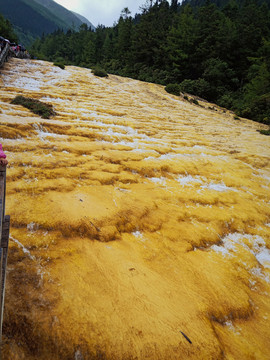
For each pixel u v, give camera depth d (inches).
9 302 98.4
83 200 188.2
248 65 1608.0
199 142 468.1
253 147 500.4
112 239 159.0
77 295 110.6
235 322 127.3
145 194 230.5
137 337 99.0
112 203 196.7
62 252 136.1
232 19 2025.1
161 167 300.8
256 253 196.4
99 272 128.2
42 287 110.3
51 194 185.3
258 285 159.8
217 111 990.4
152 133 456.4
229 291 142.9
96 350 92.0
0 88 490.3
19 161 216.4
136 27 1941.4
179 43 1595.7
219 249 184.7
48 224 152.2
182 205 229.8
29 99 407.5
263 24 1804.9
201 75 1550.2
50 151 257.8
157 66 1669.5
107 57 2188.7
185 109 842.8
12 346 86.6
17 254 125.3
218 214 228.7
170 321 109.9
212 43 1579.7
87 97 628.4
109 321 102.1
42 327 93.8
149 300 118.2
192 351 100.5
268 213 261.0
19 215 152.7
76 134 331.9
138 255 151.3
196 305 124.6
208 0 2075.5
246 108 1043.9
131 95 823.1
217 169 346.0
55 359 88.4
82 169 239.8
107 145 326.6
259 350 115.3
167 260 154.6
